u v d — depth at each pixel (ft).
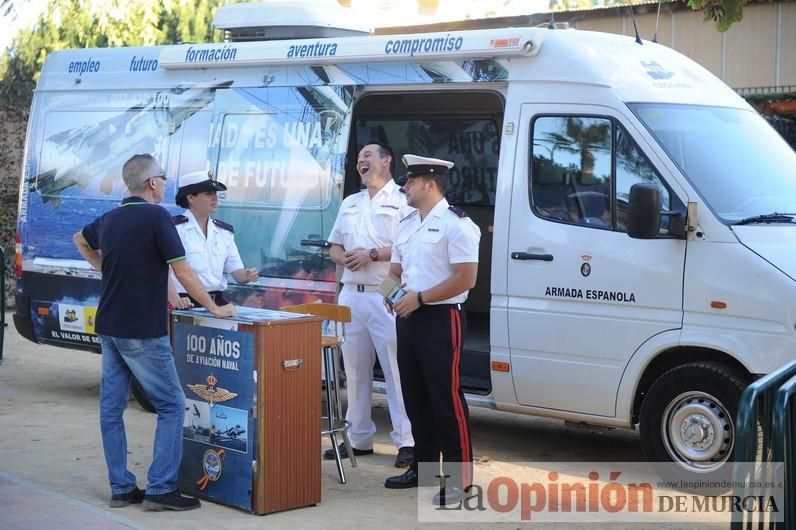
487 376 25.27
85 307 30.91
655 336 21.94
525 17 40.98
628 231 21.70
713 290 21.27
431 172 20.52
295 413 20.25
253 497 19.85
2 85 49.73
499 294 24.07
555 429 28.25
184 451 21.02
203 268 23.15
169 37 59.41
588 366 22.85
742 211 21.91
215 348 20.33
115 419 20.36
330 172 26.48
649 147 22.34
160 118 29.96
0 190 48.67
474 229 20.35
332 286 26.27
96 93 31.60
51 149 32.40
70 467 23.25
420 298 20.25
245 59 28.19
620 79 23.24
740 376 21.24
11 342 41.11
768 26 37.86
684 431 21.89
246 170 28.09
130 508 20.30
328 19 29.17
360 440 24.63
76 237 20.86
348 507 20.62
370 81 26.09
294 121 27.32
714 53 38.96
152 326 19.62
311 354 20.44
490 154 32.50
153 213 19.65
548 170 23.61
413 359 21.09
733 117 24.45
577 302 22.94
